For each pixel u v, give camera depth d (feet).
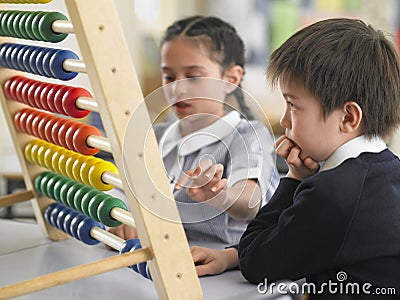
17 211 17.13
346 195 6.51
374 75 6.84
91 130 6.87
